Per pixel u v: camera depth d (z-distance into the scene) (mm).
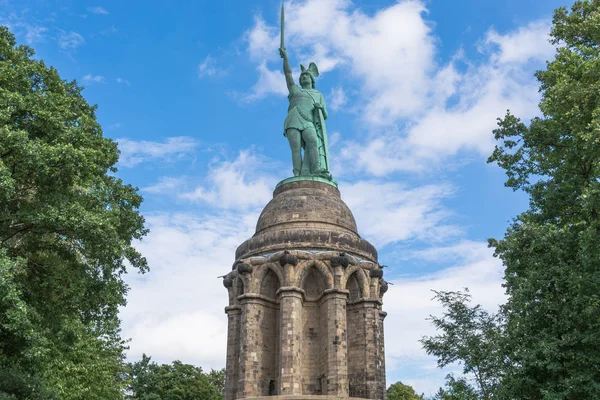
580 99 33094
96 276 35344
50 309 34469
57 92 33969
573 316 31641
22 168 30109
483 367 40438
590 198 30281
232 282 51812
